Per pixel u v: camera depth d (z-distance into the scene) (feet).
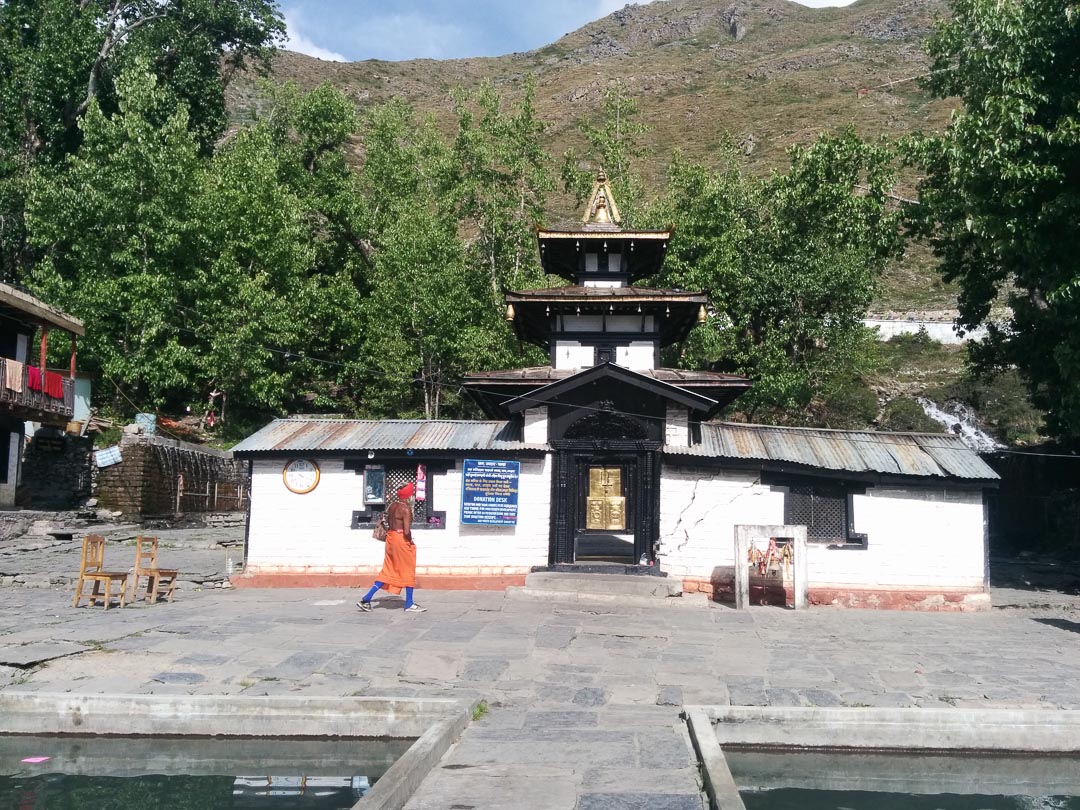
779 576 54.39
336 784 25.48
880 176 92.02
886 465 56.13
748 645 39.81
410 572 45.65
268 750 28.27
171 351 108.47
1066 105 58.54
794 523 55.77
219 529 97.66
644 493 56.18
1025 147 59.47
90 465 96.73
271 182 121.90
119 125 112.16
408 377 116.88
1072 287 57.11
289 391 126.62
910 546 55.42
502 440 57.52
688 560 55.52
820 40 493.77
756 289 101.55
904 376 165.99
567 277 75.66
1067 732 28.40
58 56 121.60
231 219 116.57
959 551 55.36
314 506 56.49
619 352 66.08
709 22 577.84
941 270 83.20
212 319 114.32
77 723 29.17
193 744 28.58
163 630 39.55
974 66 67.46
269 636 38.37
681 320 69.41
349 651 35.78
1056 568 81.20
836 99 366.63
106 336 107.96
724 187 106.73
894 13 503.61
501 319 114.42
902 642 41.96
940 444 59.47
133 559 69.41
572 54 573.74
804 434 60.29
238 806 23.52
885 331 185.06
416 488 56.44
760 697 30.99
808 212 101.50
